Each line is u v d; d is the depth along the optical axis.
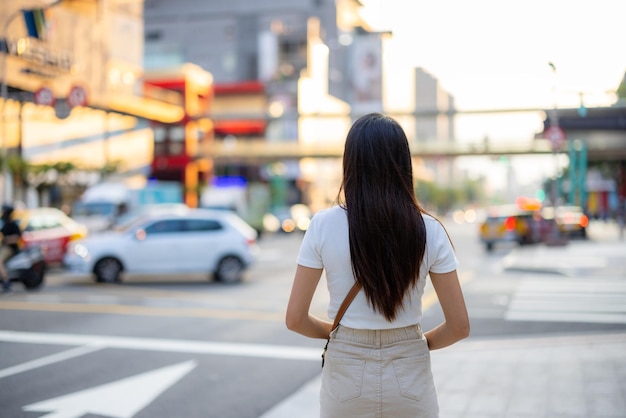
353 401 2.13
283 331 9.43
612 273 16.80
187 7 89.75
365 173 2.17
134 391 6.27
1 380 6.66
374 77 111.94
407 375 2.13
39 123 37.41
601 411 5.14
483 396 5.70
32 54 33.31
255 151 59.22
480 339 8.73
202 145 58.69
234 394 6.18
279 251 28.66
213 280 16.62
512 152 57.09
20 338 8.84
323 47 90.94
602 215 67.75
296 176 78.38
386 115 2.28
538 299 12.47
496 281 15.62
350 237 2.12
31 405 5.80
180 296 13.36
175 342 8.62
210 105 62.75
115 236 15.79
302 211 52.81
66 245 18.14
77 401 5.93
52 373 6.96
